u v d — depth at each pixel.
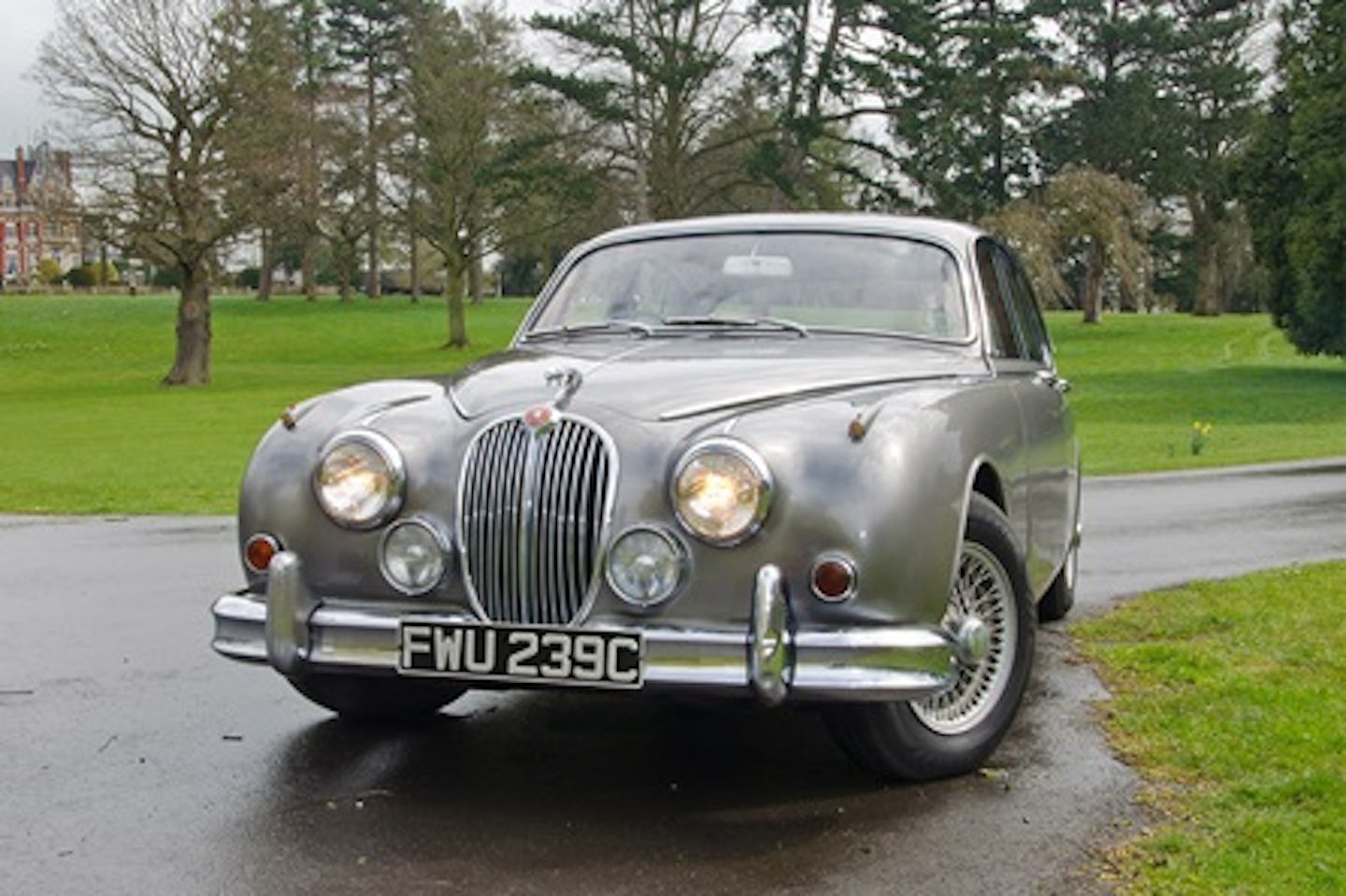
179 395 41.75
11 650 6.71
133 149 43.38
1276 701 5.35
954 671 4.24
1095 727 5.14
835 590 3.99
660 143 46.16
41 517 13.23
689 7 45.41
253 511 4.48
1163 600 7.55
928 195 47.75
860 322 5.28
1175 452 20.94
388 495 4.27
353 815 4.25
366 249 94.81
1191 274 80.62
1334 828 4.00
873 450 4.09
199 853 3.96
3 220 130.75
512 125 54.94
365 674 4.34
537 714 5.43
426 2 75.88
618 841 4.01
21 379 53.72
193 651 6.68
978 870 3.78
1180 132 61.16
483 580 4.20
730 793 4.43
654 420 4.19
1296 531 10.76
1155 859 3.82
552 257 86.94
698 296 5.49
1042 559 5.71
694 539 4.02
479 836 4.06
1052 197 55.56
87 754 4.93
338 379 49.66
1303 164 39.59
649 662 4.00
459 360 59.50
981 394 4.83
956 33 47.31
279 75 44.81
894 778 4.50
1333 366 48.47
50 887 3.73
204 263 47.06
